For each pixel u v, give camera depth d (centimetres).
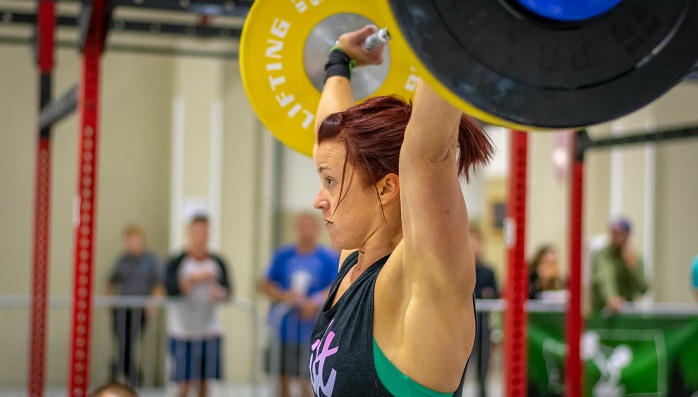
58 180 1007
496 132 1139
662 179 1084
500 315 771
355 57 231
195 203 1034
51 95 594
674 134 505
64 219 1009
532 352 748
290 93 239
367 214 161
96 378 874
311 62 240
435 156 134
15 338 924
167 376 877
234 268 1038
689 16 115
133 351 791
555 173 1082
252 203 1049
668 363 757
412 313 146
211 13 456
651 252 1078
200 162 1038
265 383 949
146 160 1046
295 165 1073
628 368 753
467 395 782
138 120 1045
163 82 1052
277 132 240
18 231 997
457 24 110
